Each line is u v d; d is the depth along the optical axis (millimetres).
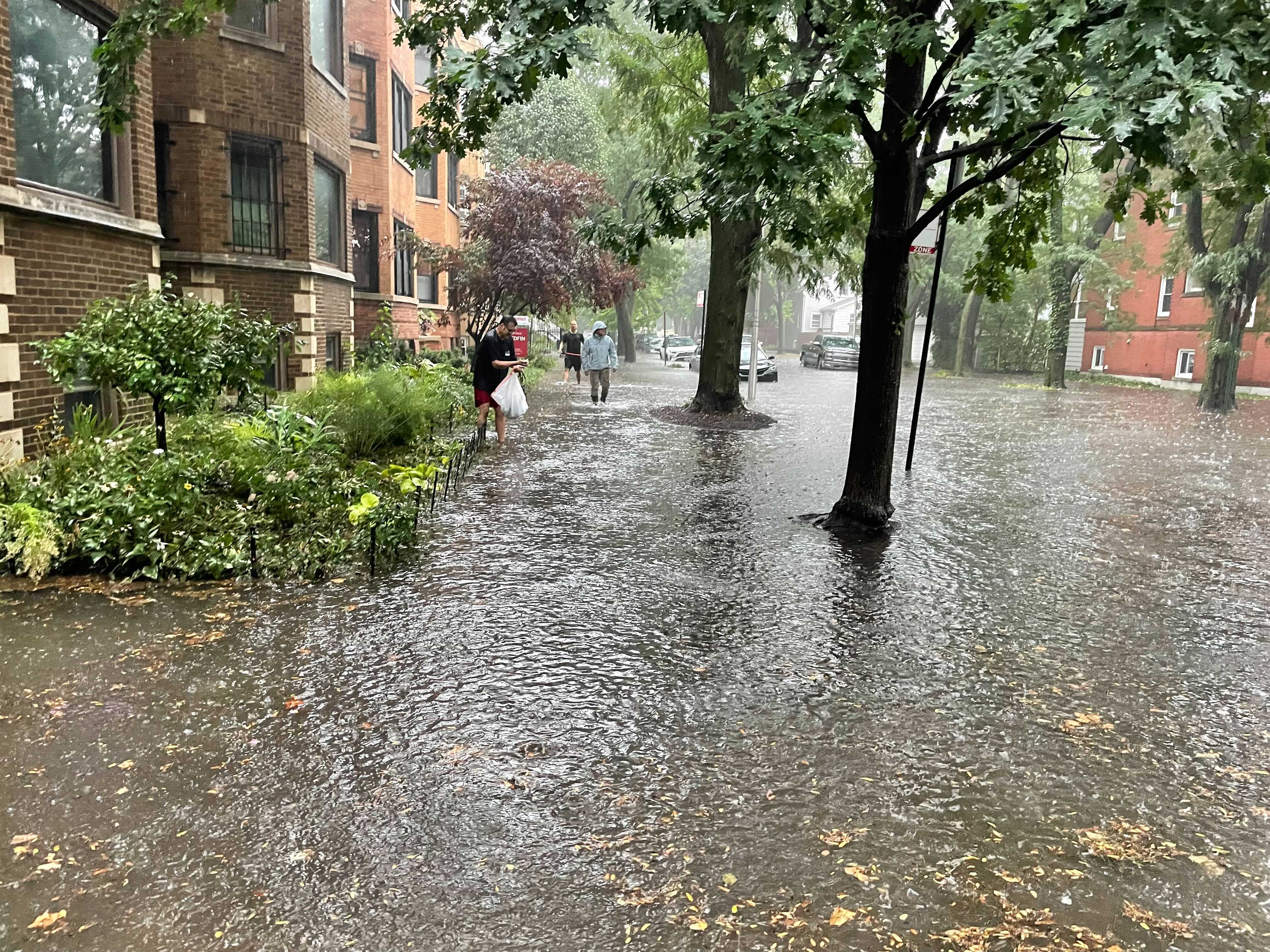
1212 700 5164
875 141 8250
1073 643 6055
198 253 14016
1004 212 10203
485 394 14219
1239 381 34031
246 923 3047
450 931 3035
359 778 4027
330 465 9305
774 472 12562
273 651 5473
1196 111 5160
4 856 3379
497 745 4371
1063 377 34031
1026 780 4180
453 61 6504
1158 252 37438
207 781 3961
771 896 3268
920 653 5793
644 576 7316
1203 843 3688
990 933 3092
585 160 38781
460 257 25062
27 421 9102
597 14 6523
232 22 14180
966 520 9852
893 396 9102
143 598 6395
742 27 11945
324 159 16750
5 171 8711
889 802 3947
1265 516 10438
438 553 7805
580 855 3490
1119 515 10352
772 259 18125
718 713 4812
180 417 9969
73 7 10094
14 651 5371
